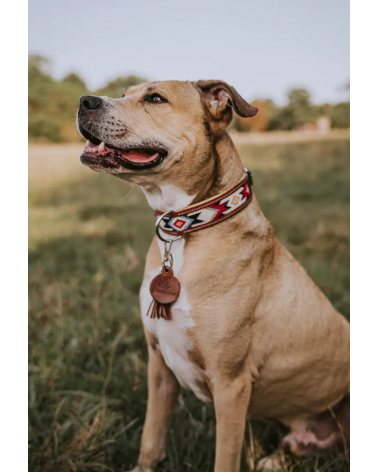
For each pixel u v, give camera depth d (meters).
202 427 3.03
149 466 2.83
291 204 8.39
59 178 11.53
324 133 17.19
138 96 2.57
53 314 4.32
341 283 4.84
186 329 2.48
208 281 2.47
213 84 2.60
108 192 10.13
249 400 2.74
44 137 15.99
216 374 2.49
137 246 6.05
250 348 2.54
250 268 2.53
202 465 2.83
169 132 2.52
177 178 2.56
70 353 3.71
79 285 4.85
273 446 3.11
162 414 2.84
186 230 2.55
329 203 8.49
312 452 2.94
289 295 2.67
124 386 3.39
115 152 2.53
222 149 2.64
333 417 2.92
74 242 6.38
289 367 2.69
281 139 16.45
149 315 2.64
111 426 3.09
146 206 8.69
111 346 3.76
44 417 3.14
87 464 2.76
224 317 2.44
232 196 2.58
